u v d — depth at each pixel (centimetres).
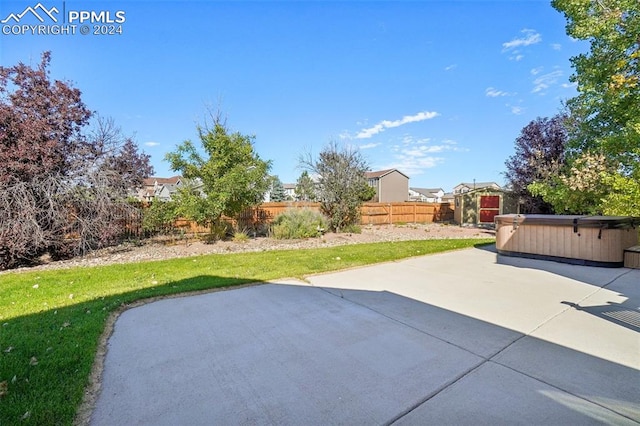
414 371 242
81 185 810
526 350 275
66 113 784
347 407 199
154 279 555
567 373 236
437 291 467
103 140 885
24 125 698
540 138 1281
